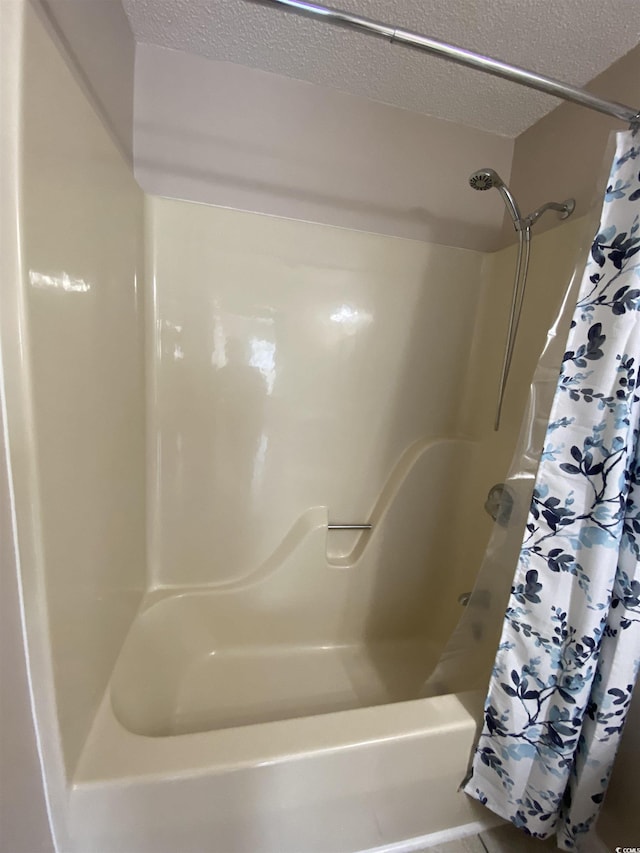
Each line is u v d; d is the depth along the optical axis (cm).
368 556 140
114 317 88
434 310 142
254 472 132
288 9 60
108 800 65
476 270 144
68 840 65
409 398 143
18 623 52
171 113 112
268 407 130
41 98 51
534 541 75
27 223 48
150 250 115
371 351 137
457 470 144
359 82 120
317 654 137
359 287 133
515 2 91
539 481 74
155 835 69
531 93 120
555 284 118
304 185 125
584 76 113
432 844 91
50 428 55
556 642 76
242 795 71
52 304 55
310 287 129
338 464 140
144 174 113
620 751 91
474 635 97
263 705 117
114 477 89
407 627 147
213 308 122
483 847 92
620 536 71
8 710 51
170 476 126
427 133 133
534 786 82
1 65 45
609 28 96
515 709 79
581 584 73
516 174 140
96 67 77
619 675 75
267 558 137
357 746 75
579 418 71
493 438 136
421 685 128
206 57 112
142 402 115
